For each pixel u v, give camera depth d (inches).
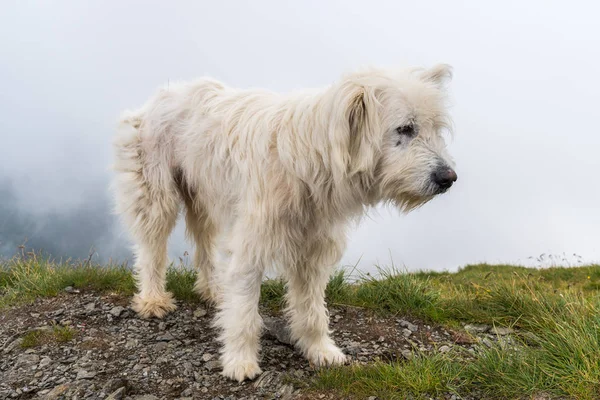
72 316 84.4
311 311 74.0
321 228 68.8
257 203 67.8
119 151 84.7
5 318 84.7
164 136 81.7
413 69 65.3
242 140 69.9
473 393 66.1
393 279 92.8
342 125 61.4
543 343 70.7
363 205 68.5
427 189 61.4
